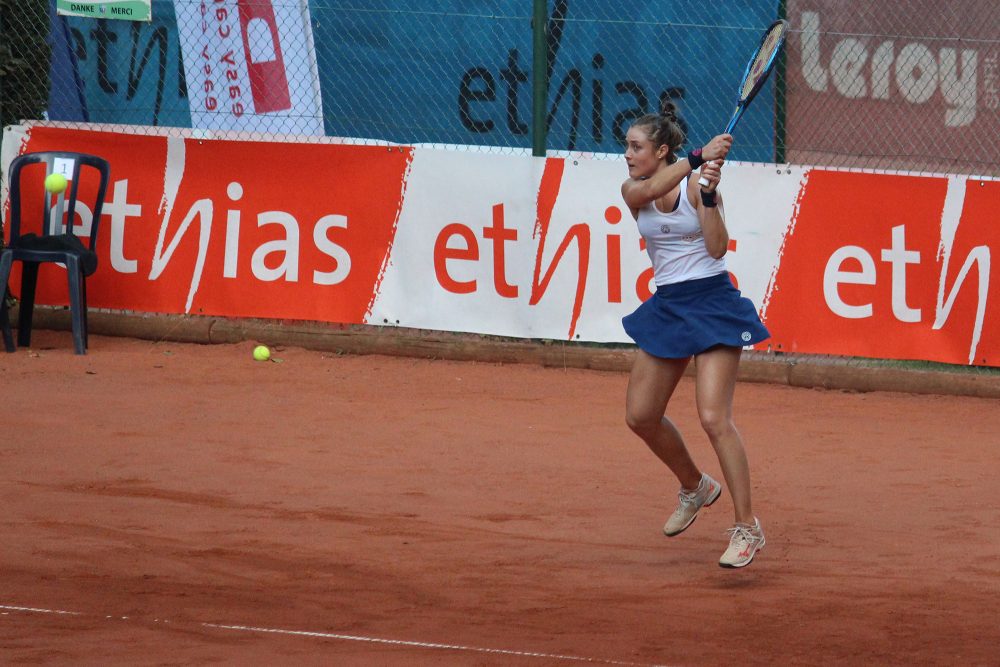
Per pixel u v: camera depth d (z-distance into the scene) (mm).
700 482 20844
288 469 26484
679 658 15477
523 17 43938
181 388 35031
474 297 39844
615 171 38469
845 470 27578
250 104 45406
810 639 16391
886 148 40812
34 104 42969
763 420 33219
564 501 24453
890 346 37344
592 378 38094
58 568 19141
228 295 41438
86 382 35312
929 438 31250
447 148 39875
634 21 43250
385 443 29250
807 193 37469
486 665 14953
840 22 40781
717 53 42812
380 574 19375
